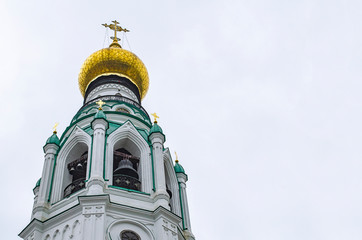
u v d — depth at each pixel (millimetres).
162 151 40219
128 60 53719
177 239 33969
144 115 47344
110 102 46812
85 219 31531
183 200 41844
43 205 35688
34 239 33250
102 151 37406
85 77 53531
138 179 38500
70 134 41094
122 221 32969
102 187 34375
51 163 39500
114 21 63531
